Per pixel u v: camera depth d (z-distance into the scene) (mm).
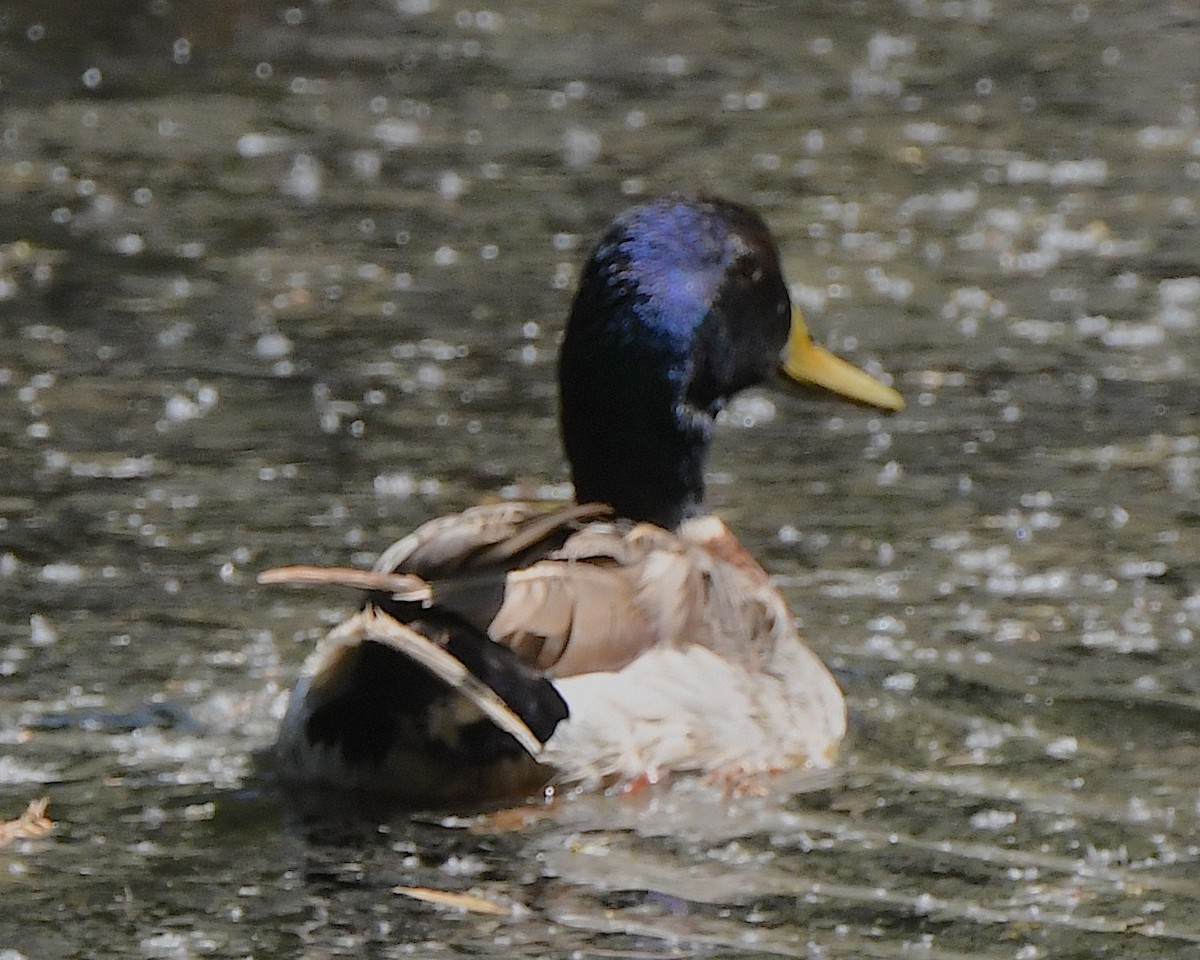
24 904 8180
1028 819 9203
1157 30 25828
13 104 21938
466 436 14078
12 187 19297
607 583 9398
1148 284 17328
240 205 18984
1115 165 20469
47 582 11609
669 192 19469
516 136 21250
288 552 12117
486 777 8969
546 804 9062
